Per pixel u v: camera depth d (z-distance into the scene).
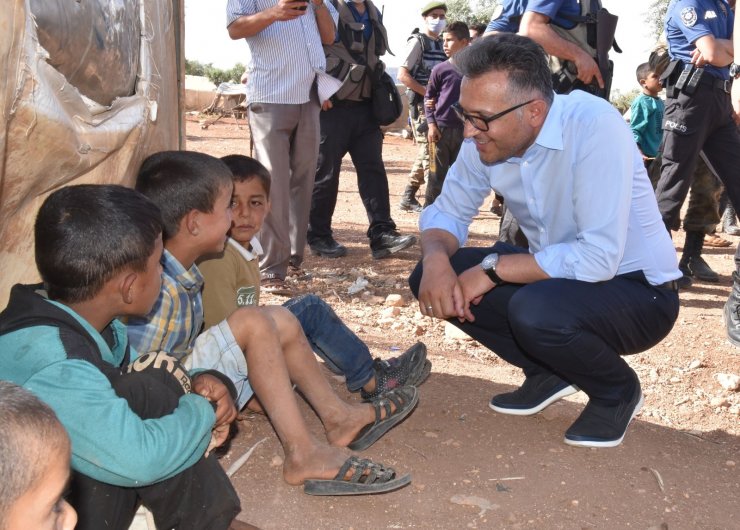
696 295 5.91
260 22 5.00
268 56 5.14
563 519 2.75
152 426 1.96
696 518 2.81
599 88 4.54
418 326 4.86
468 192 3.48
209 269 2.94
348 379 3.32
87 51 2.51
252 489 2.79
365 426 3.04
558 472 3.04
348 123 6.38
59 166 2.29
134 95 3.14
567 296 3.05
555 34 4.43
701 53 5.36
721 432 3.60
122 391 2.01
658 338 3.29
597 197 2.96
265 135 5.20
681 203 5.82
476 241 7.75
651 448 3.31
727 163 5.61
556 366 3.15
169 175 2.52
